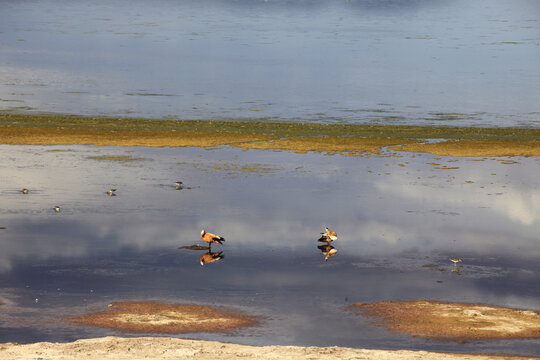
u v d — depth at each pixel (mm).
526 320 21062
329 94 85750
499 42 165625
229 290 23562
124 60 120188
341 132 58344
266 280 24688
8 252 27094
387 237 30453
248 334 19719
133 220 32219
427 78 104000
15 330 19562
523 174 43750
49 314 20922
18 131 53469
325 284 24359
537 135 58438
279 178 41688
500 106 77750
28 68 105312
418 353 17625
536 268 26516
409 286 24297
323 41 163500
